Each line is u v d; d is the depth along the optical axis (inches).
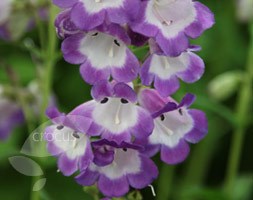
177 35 13.7
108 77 13.9
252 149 28.3
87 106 14.2
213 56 29.0
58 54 21.5
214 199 23.7
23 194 26.4
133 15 13.3
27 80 28.2
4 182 26.4
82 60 14.0
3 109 24.8
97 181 14.5
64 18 13.8
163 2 13.8
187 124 14.9
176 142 14.7
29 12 23.2
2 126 25.3
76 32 14.0
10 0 23.0
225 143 28.5
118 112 14.1
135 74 13.9
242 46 29.6
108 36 14.1
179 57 14.3
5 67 24.7
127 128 14.0
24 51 28.6
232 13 29.3
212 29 29.2
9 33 23.6
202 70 14.5
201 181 28.0
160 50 13.8
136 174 14.4
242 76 25.3
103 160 13.7
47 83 21.8
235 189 25.9
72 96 27.8
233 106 28.8
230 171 25.4
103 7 13.4
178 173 28.1
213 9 29.4
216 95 25.6
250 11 27.0
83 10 13.4
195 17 13.8
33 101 24.5
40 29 22.3
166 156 14.7
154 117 14.2
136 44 13.8
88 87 27.8
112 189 14.3
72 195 25.8
